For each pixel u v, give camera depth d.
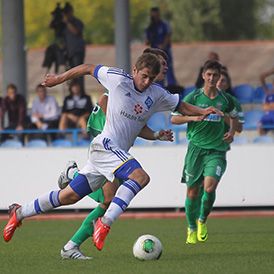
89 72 18.67
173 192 32.31
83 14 100.81
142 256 19.14
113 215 18.20
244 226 28.05
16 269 18.17
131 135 18.78
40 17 104.12
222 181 32.25
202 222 23.44
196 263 18.64
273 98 38.88
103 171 18.61
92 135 20.20
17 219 19.19
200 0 96.94
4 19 40.84
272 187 32.16
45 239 24.56
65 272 17.52
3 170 32.53
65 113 37.22
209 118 23.23
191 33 96.44
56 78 18.55
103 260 19.30
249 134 39.12
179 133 37.94
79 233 19.52
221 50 79.81
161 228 27.69
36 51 76.69
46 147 32.50
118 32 41.50
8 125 36.75
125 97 18.50
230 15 96.94
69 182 19.50
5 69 40.88
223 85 24.23
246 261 18.98
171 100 18.97
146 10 101.69
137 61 18.39
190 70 73.12
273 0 101.75
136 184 18.31
